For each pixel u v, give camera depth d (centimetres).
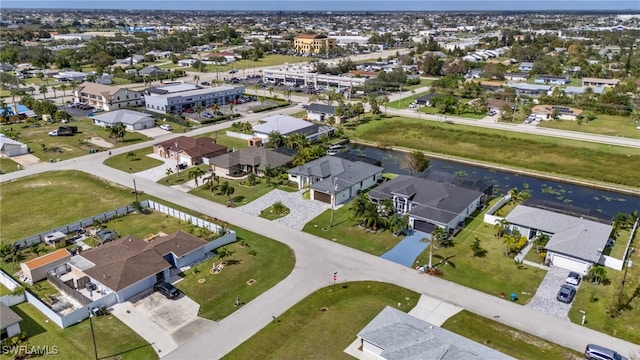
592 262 5881
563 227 6706
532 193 9112
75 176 9481
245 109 15650
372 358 4538
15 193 8631
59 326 5025
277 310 5309
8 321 4800
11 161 10338
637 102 14862
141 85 19588
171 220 7588
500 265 6200
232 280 5891
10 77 18550
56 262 6034
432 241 6372
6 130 12562
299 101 17012
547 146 11406
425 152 11631
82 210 7981
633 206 8494
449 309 5312
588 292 5591
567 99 15400
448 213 7125
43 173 9631
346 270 6119
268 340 4825
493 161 10875
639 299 5453
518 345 4722
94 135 12375
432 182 8075
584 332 4925
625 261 6181
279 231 7181
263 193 8612
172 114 14462
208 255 6494
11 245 6444
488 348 4375
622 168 10081
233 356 4603
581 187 9512
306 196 8450
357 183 8512
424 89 18938
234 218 7619
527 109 14462
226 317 5194
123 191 8744
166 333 4931
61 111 13812
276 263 6278
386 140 12412
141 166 10075
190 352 4650
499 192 9044
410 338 4475
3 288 5759
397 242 6831
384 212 7644
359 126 13612
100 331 4944
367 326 4706
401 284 5803
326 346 4725
